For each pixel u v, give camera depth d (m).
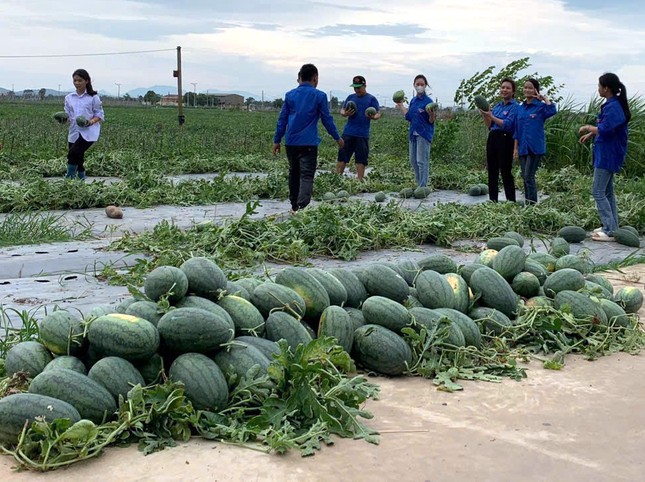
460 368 3.93
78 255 6.83
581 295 4.63
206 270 3.83
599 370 4.07
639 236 9.12
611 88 8.04
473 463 2.90
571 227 8.40
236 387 3.29
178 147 21.03
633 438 3.18
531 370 4.05
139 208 10.12
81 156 11.06
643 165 15.49
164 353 3.42
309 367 3.12
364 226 7.84
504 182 10.36
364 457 2.92
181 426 3.01
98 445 2.87
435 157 17.56
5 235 7.58
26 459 2.74
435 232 8.20
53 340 3.40
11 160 15.22
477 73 18.39
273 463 2.84
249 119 52.34
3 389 3.32
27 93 101.19
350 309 4.22
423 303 4.39
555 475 2.83
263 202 11.19
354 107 12.73
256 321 3.77
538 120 9.88
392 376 3.90
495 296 4.54
